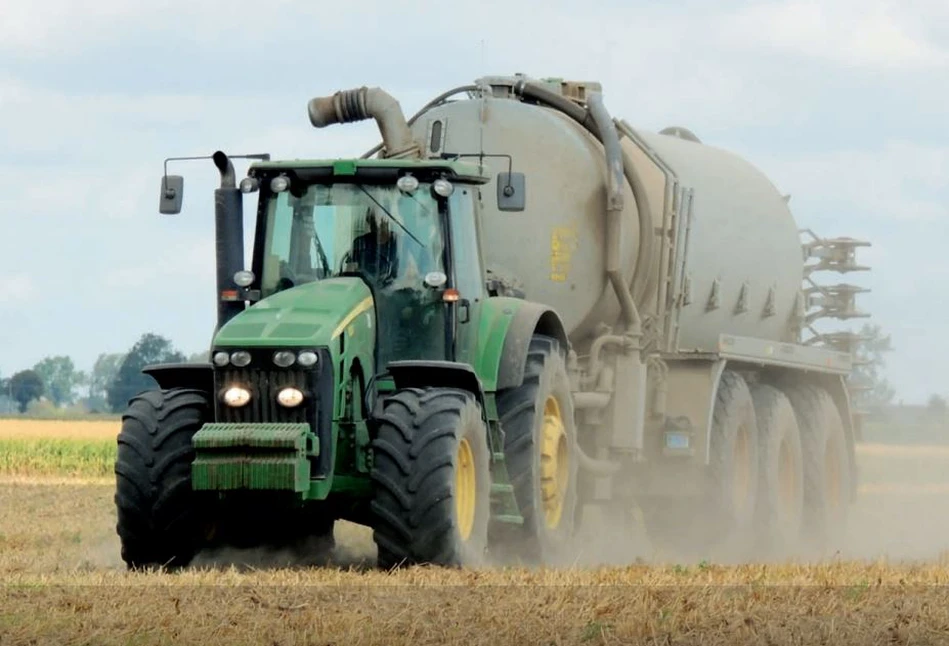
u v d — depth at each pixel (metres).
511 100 49.75
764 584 32.75
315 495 36.53
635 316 50.16
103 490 79.50
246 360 36.59
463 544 37.03
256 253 40.53
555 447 42.88
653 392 51.75
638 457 50.69
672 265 51.75
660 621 27.95
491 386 40.47
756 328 59.41
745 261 57.47
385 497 36.50
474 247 41.47
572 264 48.91
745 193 58.69
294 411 36.59
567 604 29.44
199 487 35.91
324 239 40.25
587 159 49.31
